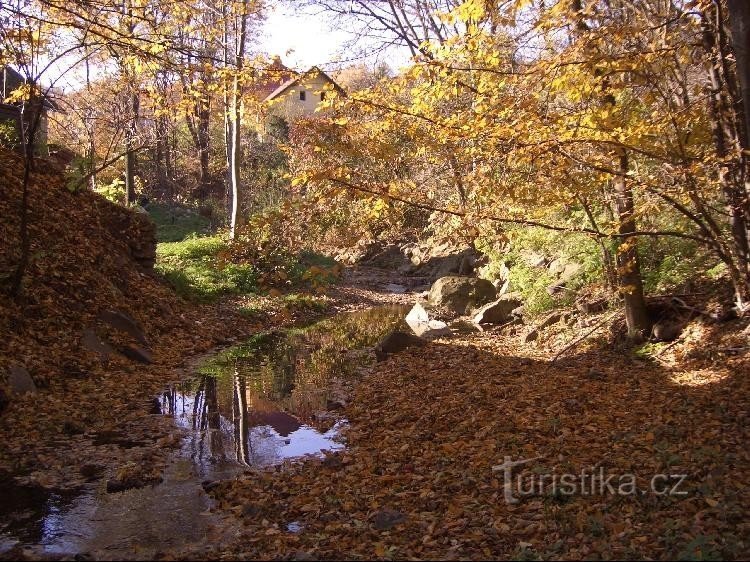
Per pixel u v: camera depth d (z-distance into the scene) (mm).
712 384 7883
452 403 8609
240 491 6074
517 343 12695
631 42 7562
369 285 25109
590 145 7473
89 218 14859
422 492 5629
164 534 5215
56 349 10219
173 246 21844
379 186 7574
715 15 7566
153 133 19641
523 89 7383
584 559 4129
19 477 6395
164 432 8008
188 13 10039
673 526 4457
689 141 8055
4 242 11758
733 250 8695
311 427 8367
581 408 7707
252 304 18141
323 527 5160
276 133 35062
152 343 12758
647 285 11273
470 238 7938
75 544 5039
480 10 6805
